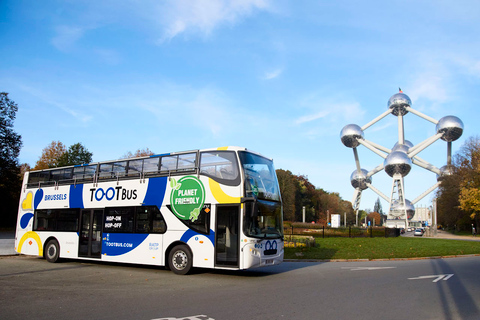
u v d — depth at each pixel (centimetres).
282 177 8212
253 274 1234
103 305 757
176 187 1230
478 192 5222
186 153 1243
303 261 1702
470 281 1068
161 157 1299
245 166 1131
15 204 4850
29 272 1269
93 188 1452
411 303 772
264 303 768
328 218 9725
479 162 5616
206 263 1120
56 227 1541
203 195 1165
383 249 2202
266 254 1111
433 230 6688
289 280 1095
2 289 941
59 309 725
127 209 1337
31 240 1614
